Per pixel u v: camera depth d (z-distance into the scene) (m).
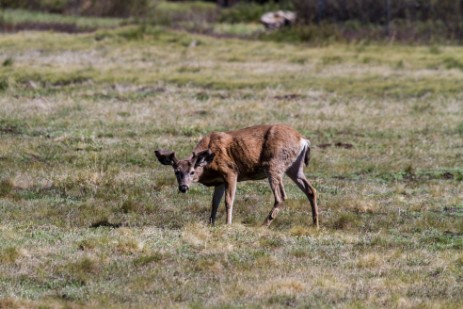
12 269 37.69
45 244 41.66
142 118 80.19
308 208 53.16
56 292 35.38
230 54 117.56
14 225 45.94
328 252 42.31
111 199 54.12
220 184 48.22
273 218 47.56
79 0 164.50
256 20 170.00
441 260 41.28
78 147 68.38
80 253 40.34
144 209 51.69
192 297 34.97
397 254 42.09
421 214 52.19
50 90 92.94
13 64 105.38
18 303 33.34
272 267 39.31
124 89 94.00
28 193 54.97
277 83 99.06
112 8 163.75
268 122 80.06
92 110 83.31
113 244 41.69
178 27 146.88
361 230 48.28
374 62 114.06
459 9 140.00
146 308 33.22
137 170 61.81
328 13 143.88
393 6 143.00
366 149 71.62
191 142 71.56
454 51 122.69
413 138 76.25
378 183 60.84
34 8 160.62
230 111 84.44
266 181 60.44
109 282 36.75
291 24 141.12
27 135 73.06
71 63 108.25
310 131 77.81
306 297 35.19
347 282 37.50
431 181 61.94
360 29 138.38
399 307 34.16
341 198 54.84
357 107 88.19
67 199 53.94
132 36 124.69
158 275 37.66
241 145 47.44
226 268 39.06
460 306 34.44
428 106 89.75
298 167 48.59
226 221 47.34
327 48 125.94
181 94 92.38
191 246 42.38
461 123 82.62
